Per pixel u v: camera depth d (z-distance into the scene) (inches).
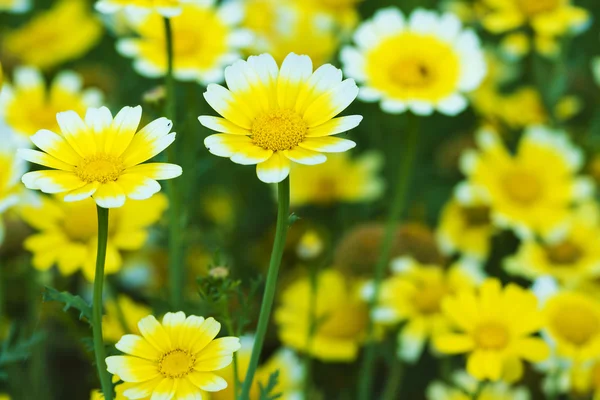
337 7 58.7
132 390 34.0
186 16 45.1
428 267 45.1
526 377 45.8
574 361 40.9
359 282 46.6
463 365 48.1
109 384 34.0
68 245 42.4
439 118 65.3
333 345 45.5
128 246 42.4
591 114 61.8
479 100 57.4
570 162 50.3
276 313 46.2
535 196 48.9
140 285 52.3
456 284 45.1
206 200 61.0
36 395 44.9
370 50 43.8
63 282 49.2
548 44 54.4
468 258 48.4
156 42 45.2
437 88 42.9
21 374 45.2
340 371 49.6
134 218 42.6
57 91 49.4
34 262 42.3
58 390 51.9
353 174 56.4
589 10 69.7
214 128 34.0
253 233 60.9
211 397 40.4
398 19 44.3
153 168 33.6
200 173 43.9
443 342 39.1
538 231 48.1
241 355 42.1
